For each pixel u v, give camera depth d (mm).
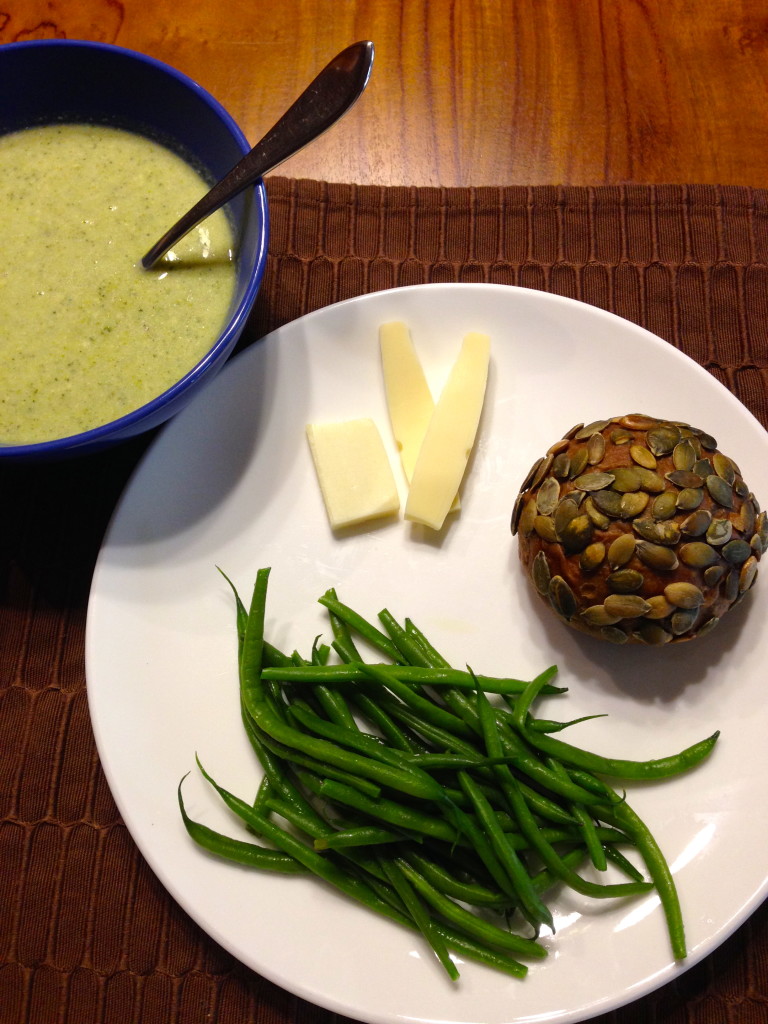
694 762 343
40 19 458
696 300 418
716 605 338
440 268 422
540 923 321
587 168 444
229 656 365
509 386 396
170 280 373
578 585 339
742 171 443
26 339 366
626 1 467
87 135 389
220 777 352
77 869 350
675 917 323
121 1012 336
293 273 421
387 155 446
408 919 329
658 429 344
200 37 458
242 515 379
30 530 387
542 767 334
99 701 348
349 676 343
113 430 324
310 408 392
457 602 373
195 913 328
